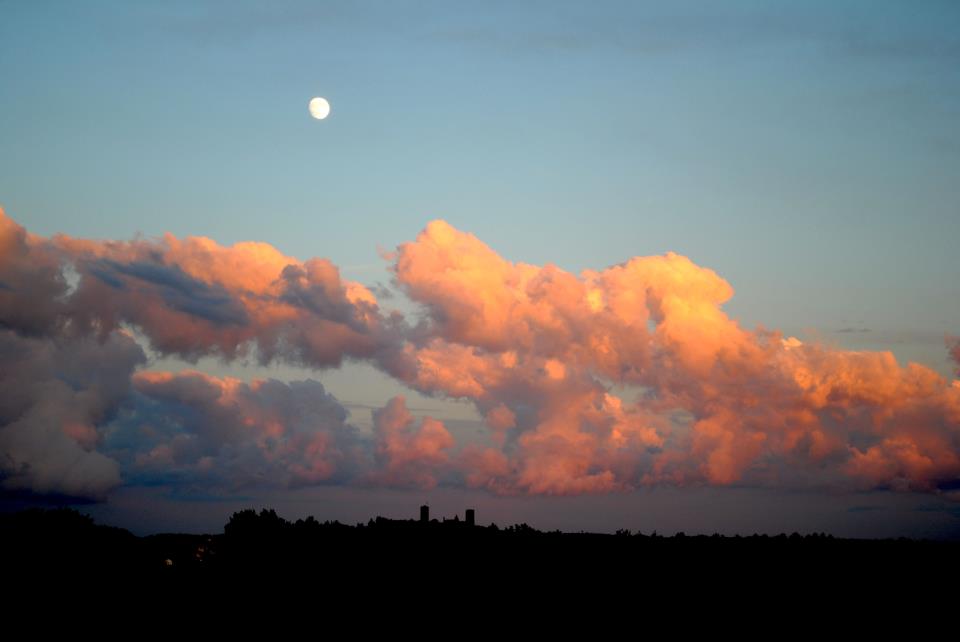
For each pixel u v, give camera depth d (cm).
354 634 6062
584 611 6356
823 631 5841
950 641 5625
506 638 5975
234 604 6488
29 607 5934
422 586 6869
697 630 5966
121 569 6775
